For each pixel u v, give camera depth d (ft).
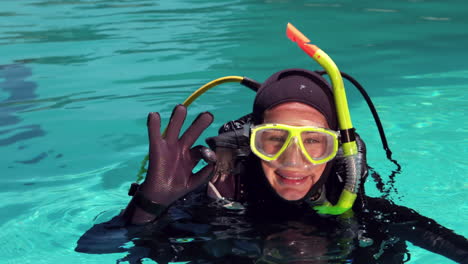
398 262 5.25
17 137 8.22
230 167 5.95
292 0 18.95
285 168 5.50
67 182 7.09
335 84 5.65
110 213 6.42
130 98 9.39
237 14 16.63
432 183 7.00
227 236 5.56
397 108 9.00
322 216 5.76
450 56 11.82
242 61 11.41
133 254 5.41
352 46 12.74
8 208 6.55
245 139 5.96
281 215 5.77
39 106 9.20
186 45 12.88
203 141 7.98
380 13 16.44
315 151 5.54
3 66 11.41
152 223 5.58
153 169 5.55
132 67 11.16
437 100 9.24
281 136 5.50
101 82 10.26
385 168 7.33
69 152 7.81
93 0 20.15
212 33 14.11
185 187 5.60
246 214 5.81
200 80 10.16
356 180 5.69
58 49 12.75
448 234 5.43
